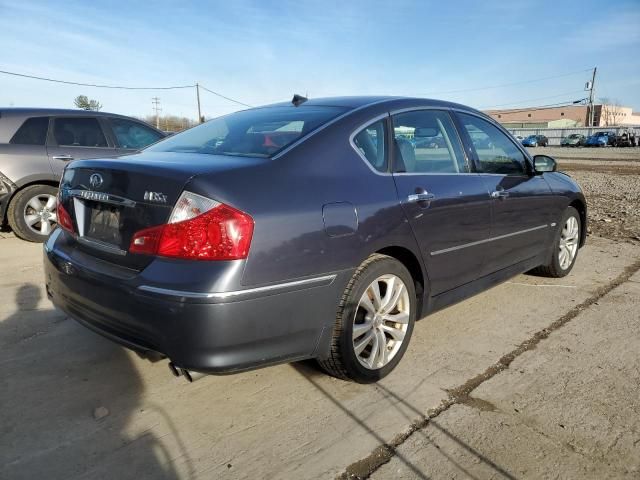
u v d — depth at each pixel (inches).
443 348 140.9
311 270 101.1
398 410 110.3
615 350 140.2
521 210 165.5
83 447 96.4
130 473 89.9
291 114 130.6
